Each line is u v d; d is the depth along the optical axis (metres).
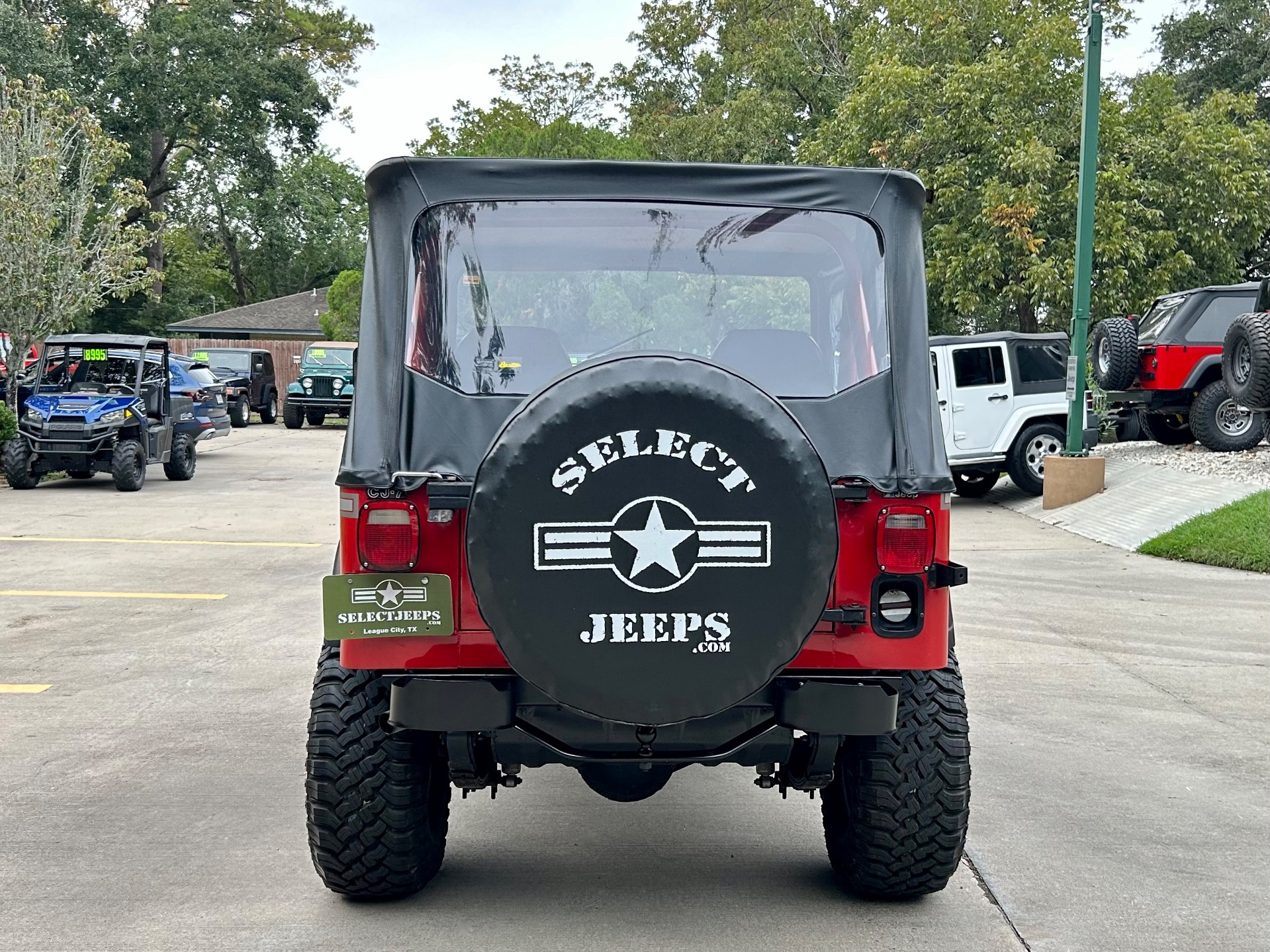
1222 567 11.73
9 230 21.36
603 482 3.25
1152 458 17.53
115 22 43.03
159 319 54.19
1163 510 14.04
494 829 4.96
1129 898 4.22
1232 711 6.80
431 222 3.97
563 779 5.70
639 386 3.25
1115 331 17.44
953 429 17.16
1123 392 17.78
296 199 69.50
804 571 3.29
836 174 4.08
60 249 22.39
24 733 6.25
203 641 8.49
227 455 25.31
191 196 59.75
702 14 51.16
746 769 5.91
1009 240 23.41
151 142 46.12
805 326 4.09
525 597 3.25
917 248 4.08
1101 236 23.39
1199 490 14.48
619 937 3.86
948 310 25.41
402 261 3.90
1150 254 24.31
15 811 5.05
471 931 3.89
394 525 3.54
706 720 3.60
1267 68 37.34
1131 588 10.66
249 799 5.23
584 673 3.27
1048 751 6.03
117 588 10.58
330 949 3.75
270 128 47.41
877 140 25.16
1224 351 15.23
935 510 3.71
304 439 30.30
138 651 8.17
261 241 65.44
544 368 3.92
